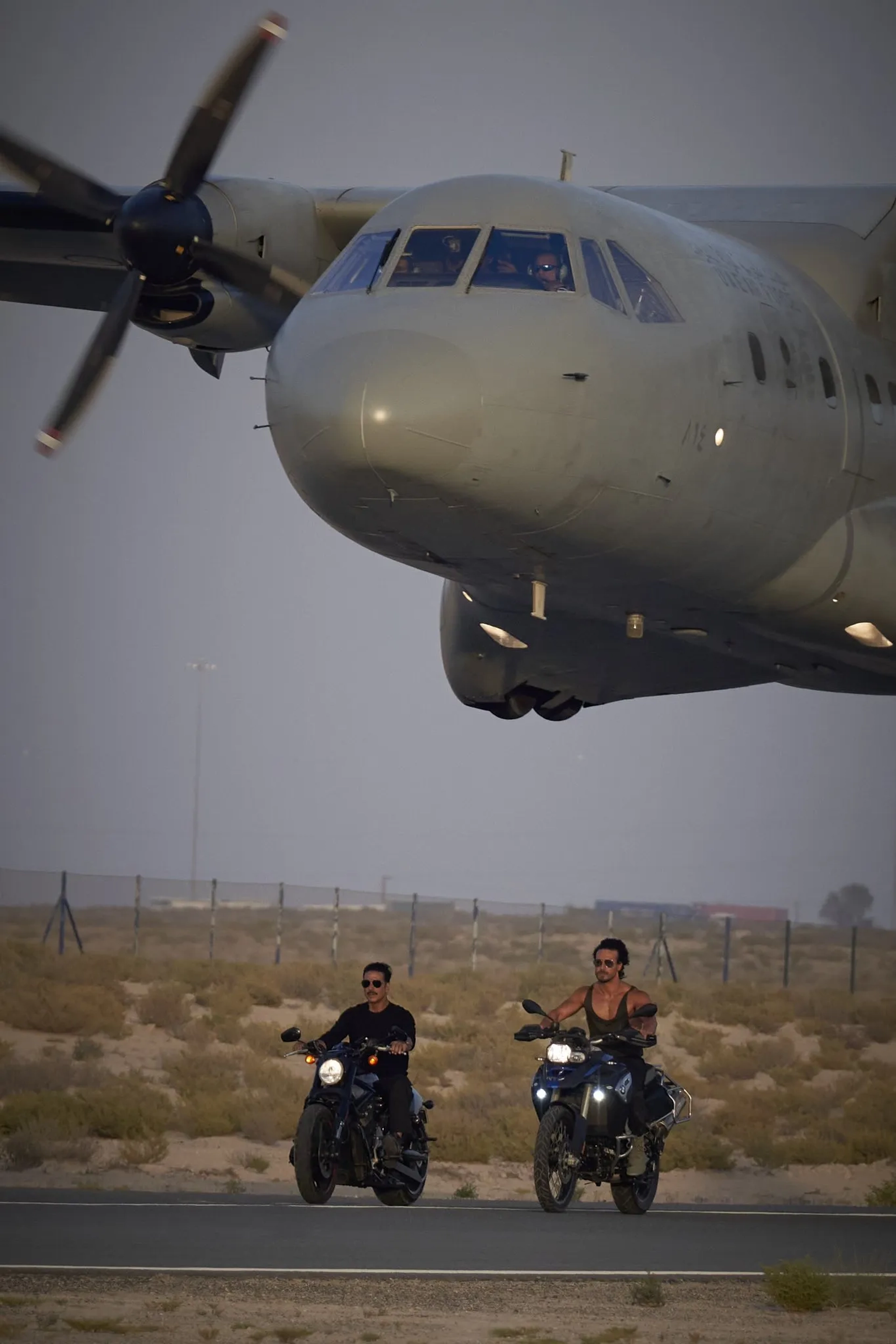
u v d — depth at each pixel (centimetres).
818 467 6219
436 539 5394
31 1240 3697
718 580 6128
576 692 8006
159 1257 3491
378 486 5044
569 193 5747
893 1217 4956
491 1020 13125
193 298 7238
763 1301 3228
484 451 5000
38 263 8088
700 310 5728
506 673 7875
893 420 6675
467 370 4997
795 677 7462
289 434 5091
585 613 6525
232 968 15762
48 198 7219
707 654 7519
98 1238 3766
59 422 7000
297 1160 4675
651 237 5819
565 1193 4641
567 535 5453
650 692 7988
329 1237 3891
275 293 7238
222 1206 4594
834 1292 3238
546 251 5444
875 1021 14650
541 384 5088
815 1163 7875
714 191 7531
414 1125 4978
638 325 5475
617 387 5272
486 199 5553
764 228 7088
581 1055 4634
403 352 5009
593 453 5234
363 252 5522
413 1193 4956
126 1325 2817
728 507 5831
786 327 6219
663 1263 3647
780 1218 4775
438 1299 3119
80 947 16400
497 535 5372
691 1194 6931
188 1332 2781
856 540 6431
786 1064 11744
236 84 6969
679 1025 13362
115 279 8425
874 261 6862
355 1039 4894
